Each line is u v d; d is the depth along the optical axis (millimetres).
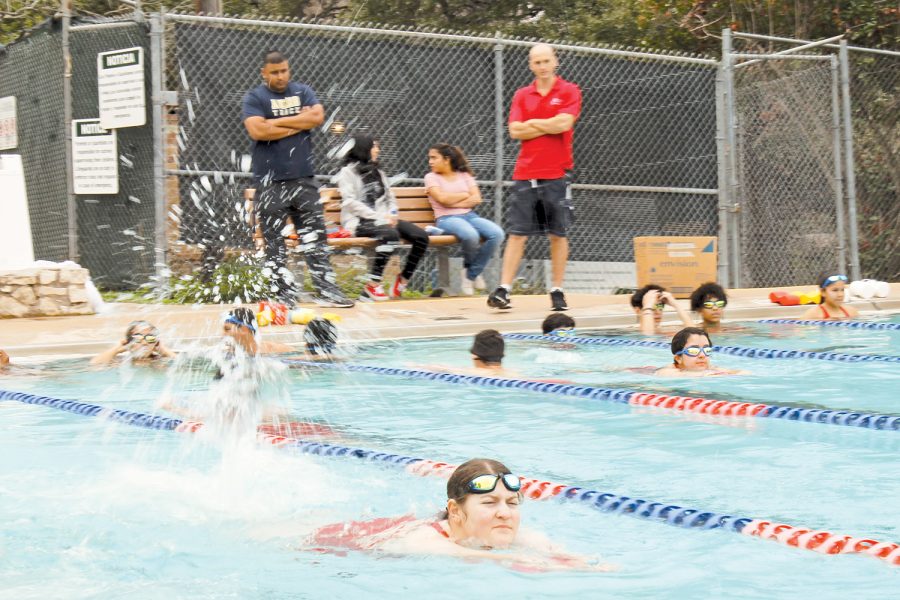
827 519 4688
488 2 30062
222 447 6336
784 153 18078
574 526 4602
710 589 3736
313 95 12797
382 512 4875
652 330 11945
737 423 7012
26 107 16781
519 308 13633
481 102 16516
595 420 7180
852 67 20875
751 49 23891
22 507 4961
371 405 7785
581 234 17031
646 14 25484
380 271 14477
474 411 7551
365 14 30219
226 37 14844
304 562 4105
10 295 12664
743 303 14234
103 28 14992
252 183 14898
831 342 11180
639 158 17281
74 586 3852
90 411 7562
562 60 16781
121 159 15008
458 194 15125
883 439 6441
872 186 19484
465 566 3990
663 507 4773
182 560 4160
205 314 12703
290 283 13016
